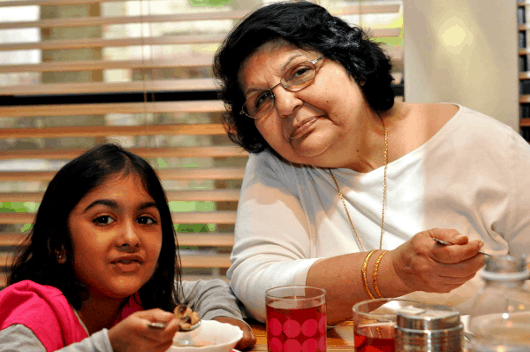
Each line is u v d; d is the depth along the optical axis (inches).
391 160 56.0
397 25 83.0
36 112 98.6
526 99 76.4
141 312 30.9
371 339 30.8
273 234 53.5
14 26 95.9
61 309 37.7
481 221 53.4
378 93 54.6
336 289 43.4
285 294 36.0
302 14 51.1
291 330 33.5
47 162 100.3
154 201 42.0
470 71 76.2
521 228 53.8
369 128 55.5
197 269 100.9
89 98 97.4
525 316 26.1
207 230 98.8
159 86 94.3
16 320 35.5
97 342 30.9
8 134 99.7
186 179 95.7
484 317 26.8
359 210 56.4
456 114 56.4
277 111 51.2
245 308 49.9
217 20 91.6
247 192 57.5
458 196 53.0
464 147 54.0
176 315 33.1
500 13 74.8
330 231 56.5
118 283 39.4
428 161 54.0
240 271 50.0
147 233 40.8
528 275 26.8
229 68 53.4
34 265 42.1
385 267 41.8
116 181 40.4
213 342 35.0
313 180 57.9
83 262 39.7
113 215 39.9
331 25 52.5
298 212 56.3
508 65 75.4
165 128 95.7
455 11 75.8
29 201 100.7
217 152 94.3
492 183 53.1
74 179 40.6
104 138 97.7
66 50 97.3
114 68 94.9
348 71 52.1
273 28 49.8
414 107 58.9
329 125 50.6
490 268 27.1
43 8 96.3
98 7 94.8
